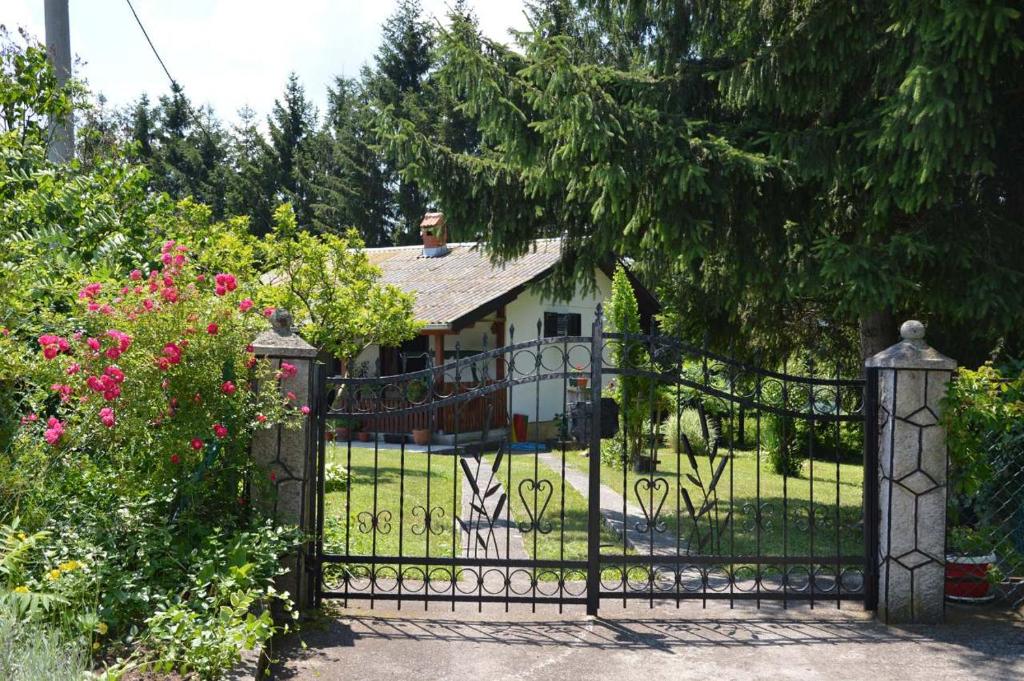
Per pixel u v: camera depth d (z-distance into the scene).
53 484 4.66
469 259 21.19
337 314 12.27
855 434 15.23
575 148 6.89
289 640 4.82
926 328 8.20
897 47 6.16
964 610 5.58
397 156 8.55
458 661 4.57
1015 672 4.50
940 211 6.78
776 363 10.08
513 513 9.17
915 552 5.31
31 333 5.58
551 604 5.72
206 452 4.78
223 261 11.02
